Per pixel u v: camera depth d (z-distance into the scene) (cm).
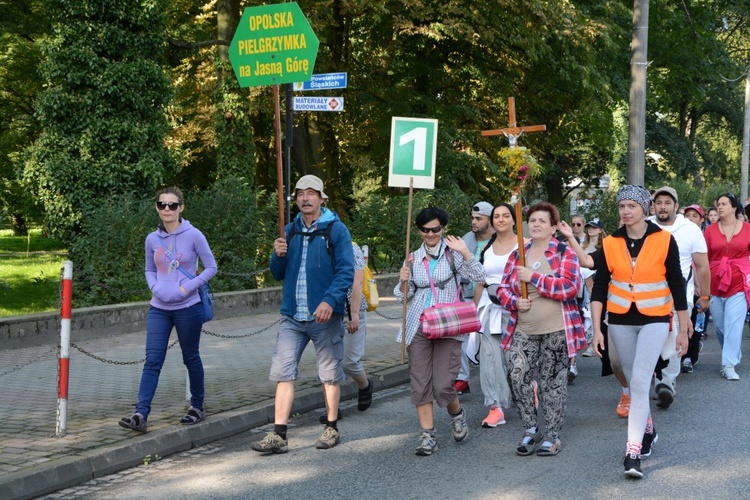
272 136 2436
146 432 673
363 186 2875
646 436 635
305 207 676
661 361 641
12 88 2638
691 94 3250
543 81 2600
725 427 746
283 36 850
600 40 2569
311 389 860
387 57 2450
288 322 683
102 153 1688
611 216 2991
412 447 686
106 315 1246
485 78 2530
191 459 654
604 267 634
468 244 822
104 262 1410
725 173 5953
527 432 668
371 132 2436
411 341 668
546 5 2281
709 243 1020
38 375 928
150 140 1736
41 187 1669
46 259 2747
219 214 1614
